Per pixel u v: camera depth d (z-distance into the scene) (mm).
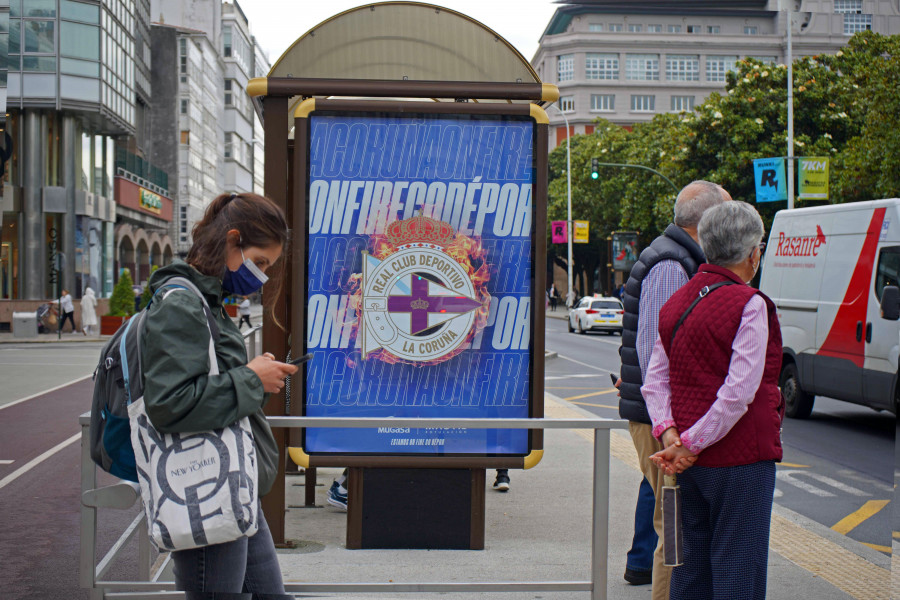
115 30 40094
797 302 12211
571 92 101062
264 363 2504
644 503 4703
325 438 5168
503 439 5207
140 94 53750
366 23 5664
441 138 5164
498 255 5195
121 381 2467
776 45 100188
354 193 5152
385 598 4293
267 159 5242
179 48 64250
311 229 5152
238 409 2402
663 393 3291
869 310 10648
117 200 43969
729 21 103250
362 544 5273
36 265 36844
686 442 3105
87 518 3314
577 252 73438
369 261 5172
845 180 28219
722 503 3137
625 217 51906
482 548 5273
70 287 37594
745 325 3078
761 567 3133
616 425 3393
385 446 5191
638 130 63312
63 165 37688
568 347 29062
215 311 2535
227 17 85000
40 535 6250
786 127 36094
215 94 77812
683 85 100938
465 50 5680
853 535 6344
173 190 62875
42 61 36562
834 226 11500
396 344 5191
